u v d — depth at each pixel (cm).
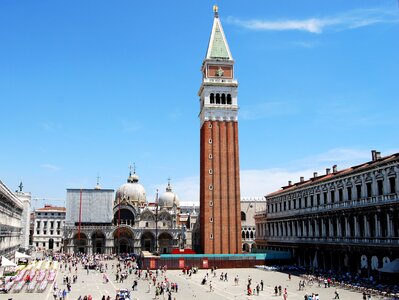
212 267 12006
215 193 14650
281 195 14150
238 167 14950
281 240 13988
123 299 6588
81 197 19438
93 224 19400
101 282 9825
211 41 16050
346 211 9669
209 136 15038
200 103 16512
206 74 15650
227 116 15262
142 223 19412
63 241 19075
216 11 16725
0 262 9344
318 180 11200
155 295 7744
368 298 6638
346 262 9931
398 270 7212
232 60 15750
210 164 14850
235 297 7438
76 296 7612
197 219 19638
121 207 19738
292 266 12425
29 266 12106
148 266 12750
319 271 10669
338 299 6862
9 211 12312
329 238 10550
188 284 9356
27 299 7225
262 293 7862
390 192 8231
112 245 18750
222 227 14450
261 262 13062
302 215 12169
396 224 8012
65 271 12081
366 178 9062
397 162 7962
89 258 15962
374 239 8612
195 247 19262
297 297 7294
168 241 19375
